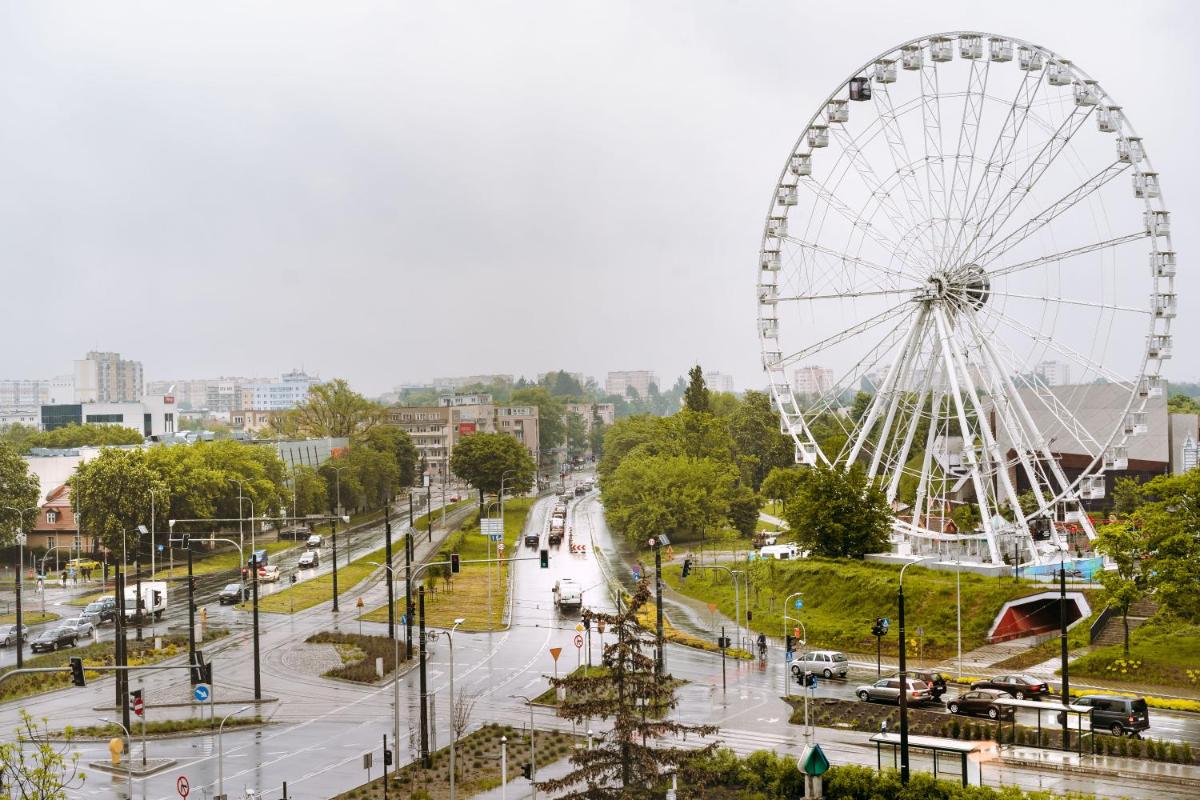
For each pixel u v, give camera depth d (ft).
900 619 211.00
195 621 460.55
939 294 432.66
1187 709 292.40
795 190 472.03
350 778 251.60
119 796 238.89
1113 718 263.49
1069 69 419.33
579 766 259.60
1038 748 256.73
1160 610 349.20
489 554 645.10
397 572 583.99
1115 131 414.62
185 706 322.14
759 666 366.43
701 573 544.62
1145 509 356.38
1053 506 426.92
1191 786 224.74
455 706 312.91
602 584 545.03
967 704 284.41
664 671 356.59
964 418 430.61
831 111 459.32
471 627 443.73
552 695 324.19
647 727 194.90
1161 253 412.77
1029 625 386.52
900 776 211.61
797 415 478.59
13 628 428.97
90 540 651.25
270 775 254.27
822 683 337.72
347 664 377.71
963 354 435.12
